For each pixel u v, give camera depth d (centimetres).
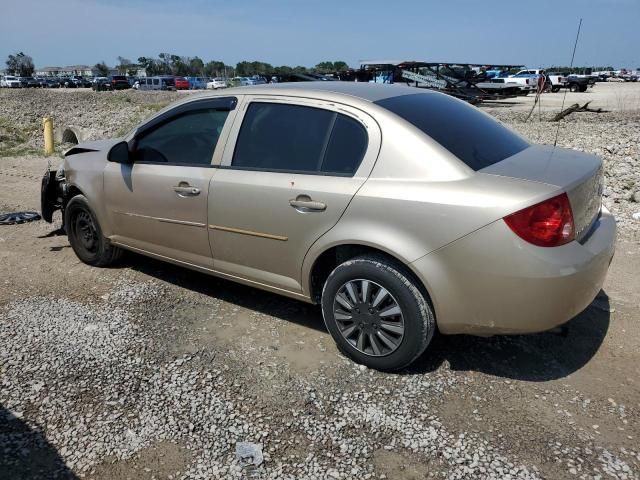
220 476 258
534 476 256
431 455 270
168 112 431
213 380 331
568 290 288
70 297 450
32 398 314
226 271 401
